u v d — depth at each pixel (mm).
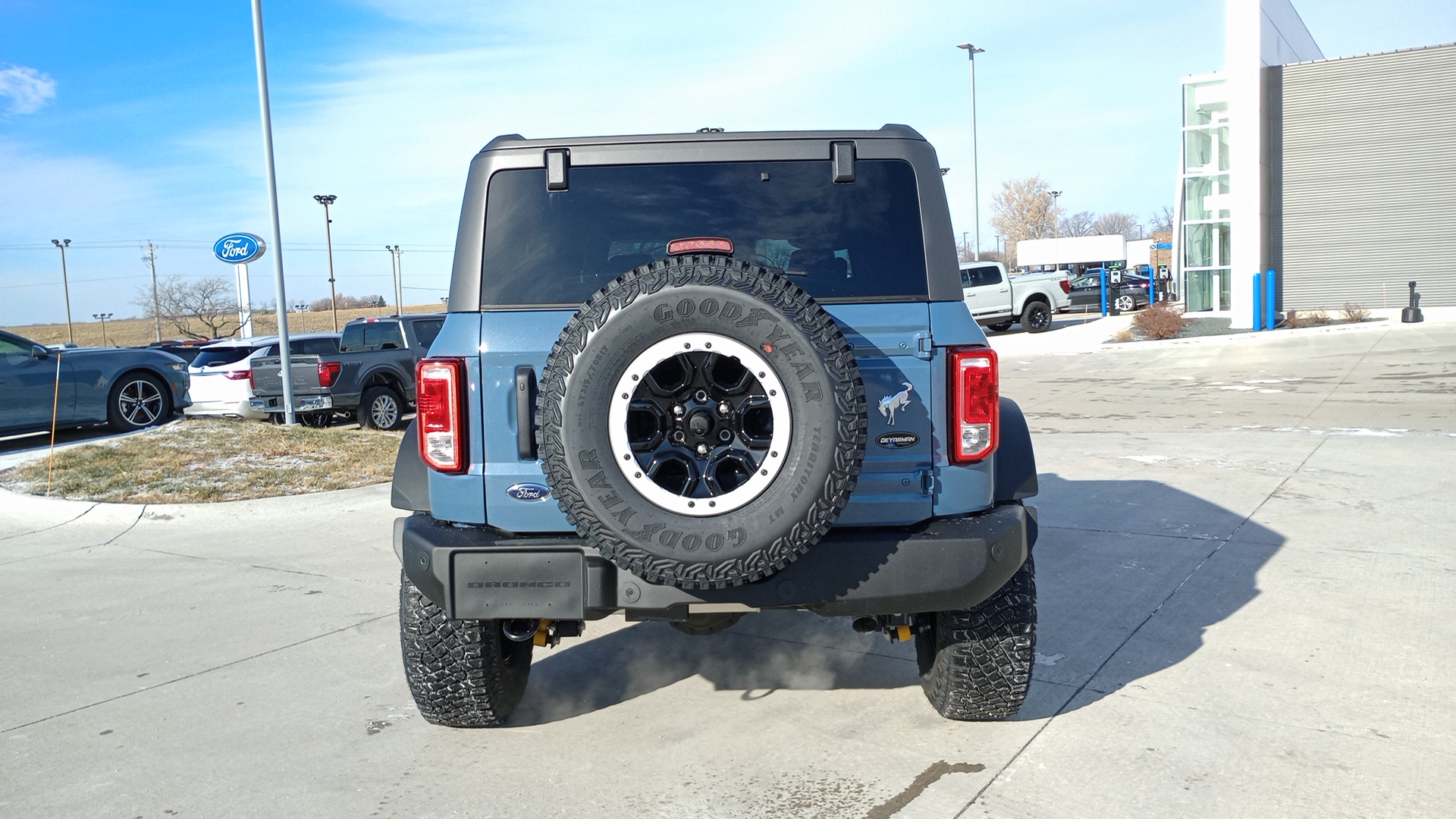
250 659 4723
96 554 7180
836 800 3139
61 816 3197
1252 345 21625
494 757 3547
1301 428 11070
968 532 3102
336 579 6223
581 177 3311
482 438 3191
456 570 3104
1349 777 3184
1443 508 6934
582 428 2801
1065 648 4465
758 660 4480
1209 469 8711
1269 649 4359
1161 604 5035
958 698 3543
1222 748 3410
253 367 13789
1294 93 28547
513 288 3252
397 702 4117
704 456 2871
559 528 3164
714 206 3301
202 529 7922
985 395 3148
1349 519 6703
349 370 14195
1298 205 28859
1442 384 14125
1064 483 8344
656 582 2904
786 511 2785
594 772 3400
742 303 2750
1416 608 4840
